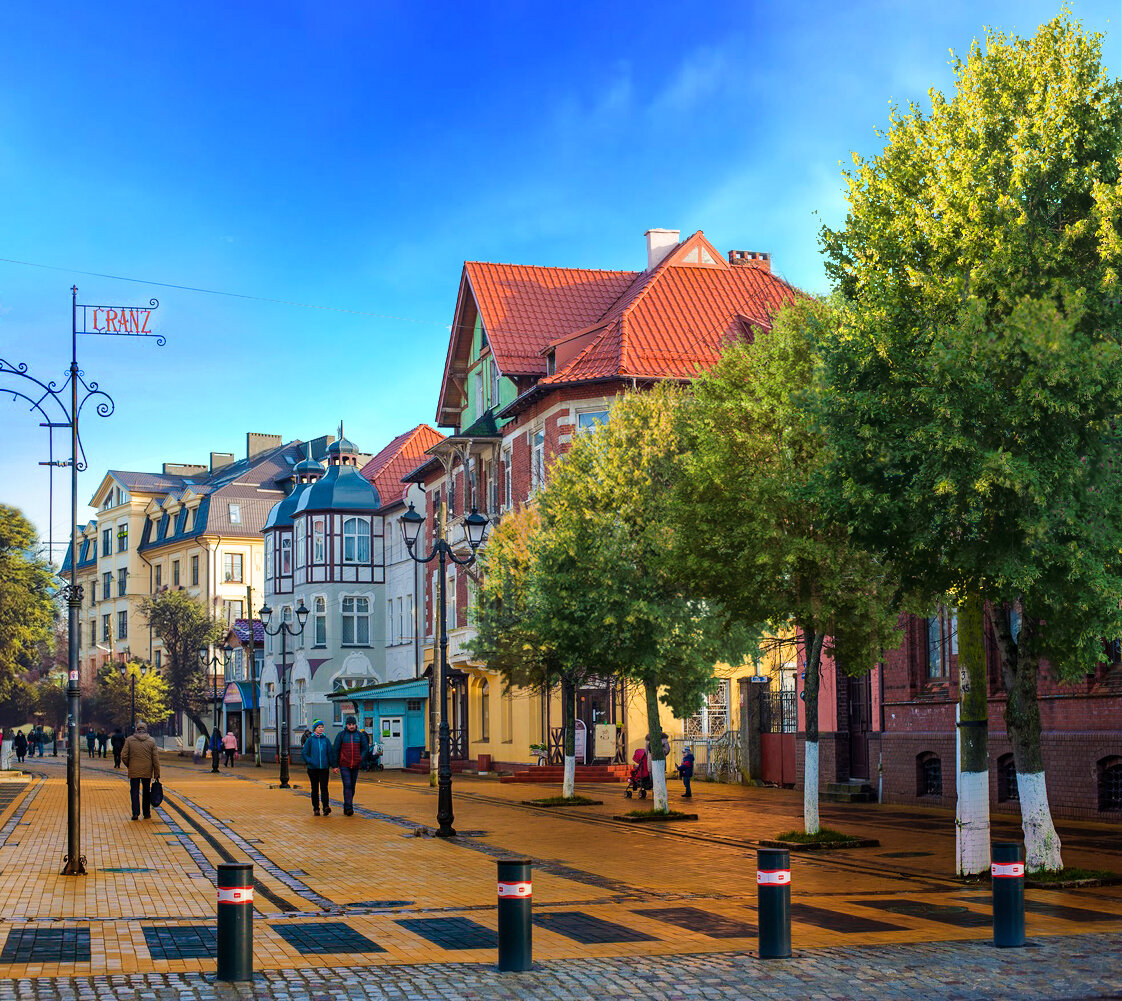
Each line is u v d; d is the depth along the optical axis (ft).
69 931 41.52
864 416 53.98
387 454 261.65
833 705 111.65
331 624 228.43
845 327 55.98
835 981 34.76
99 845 69.00
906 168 56.95
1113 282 50.01
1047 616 53.16
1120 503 50.11
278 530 246.88
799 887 53.93
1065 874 53.93
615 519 94.79
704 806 101.45
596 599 92.94
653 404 98.78
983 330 49.44
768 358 74.33
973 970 36.09
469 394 177.27
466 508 169.48
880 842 71.51
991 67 55.47
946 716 97.30
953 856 65.36
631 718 143.13
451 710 181.16
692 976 35.40
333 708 226.38
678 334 143.23
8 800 104.58
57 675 340.18
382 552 232.73
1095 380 48.80
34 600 211.61
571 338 150.51
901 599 64.69
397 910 47.65
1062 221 53.78
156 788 86.17
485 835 78.28
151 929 42.04
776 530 69.67
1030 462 49.88
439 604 82.33
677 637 92.84
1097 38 54.65
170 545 313.12
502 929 36.22
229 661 272.72
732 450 72.95
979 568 51.88
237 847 69.87
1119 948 39.27
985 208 52.65
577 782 137.28
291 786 131.95
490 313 161.38
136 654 324.60
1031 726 55.62
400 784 139.74
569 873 59.16
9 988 32.65
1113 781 81.92
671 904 49.26
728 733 133.18
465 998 32.73
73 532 58.18
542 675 111.24
